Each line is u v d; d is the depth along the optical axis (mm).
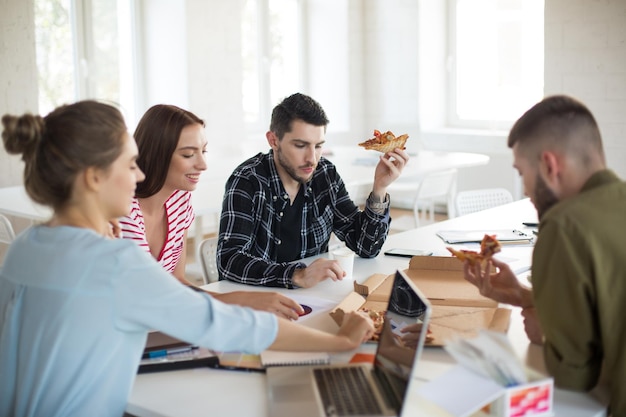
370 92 7191
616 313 1384
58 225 1469
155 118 2113
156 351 1682
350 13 7055
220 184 4414
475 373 1426
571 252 1387
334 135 7188
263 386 1566
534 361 1635
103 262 1391
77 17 5664
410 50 6844
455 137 6719
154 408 1473
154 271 1405
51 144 1398
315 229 2555
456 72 6898
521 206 3371
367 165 5070
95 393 1420
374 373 1521
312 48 7270
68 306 1387
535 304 1469
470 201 3701
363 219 2531
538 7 6258
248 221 2369
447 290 2041
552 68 4895
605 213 1399
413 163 5156
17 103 5051
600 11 4652
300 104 2318
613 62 4652
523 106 6465
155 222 2258
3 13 4930
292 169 2361
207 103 6012
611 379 1420
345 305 1956
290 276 2193
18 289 1453
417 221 4895
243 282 2262
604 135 4758
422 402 1433
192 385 1575
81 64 5715
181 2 5781
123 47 5977
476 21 6660
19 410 1454
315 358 1635
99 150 1405
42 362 1411
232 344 1442
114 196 1451
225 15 6039
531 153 1496
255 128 6922
